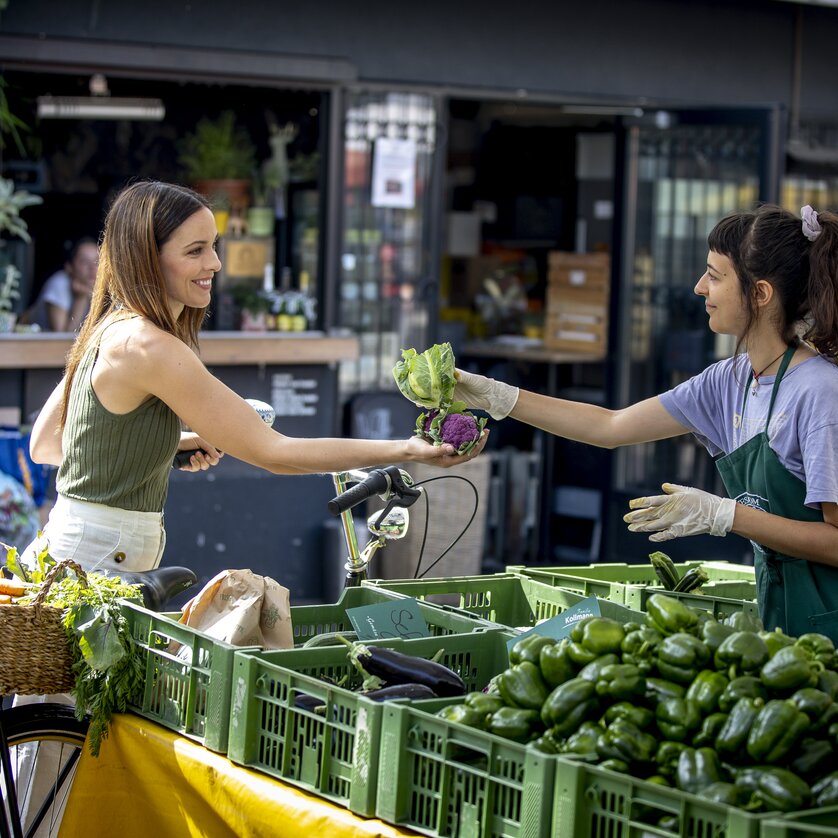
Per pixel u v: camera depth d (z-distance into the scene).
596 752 2.09
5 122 6.80
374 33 7.16
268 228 7.39
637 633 2.24
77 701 2.66
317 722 2.35
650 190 8.33
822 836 1.76
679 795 1.88
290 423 7.02
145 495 3.02
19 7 6.24
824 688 2.10
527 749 2.05
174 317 2.96
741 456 2.82
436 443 2.90
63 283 7.12
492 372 9.08
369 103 7.21
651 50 8.00
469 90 7.48
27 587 2.79
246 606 2.72
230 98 7.69
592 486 8.67
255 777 2.39
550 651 2.27
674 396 3.07
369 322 7.37
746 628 2.33
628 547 8.38
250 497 6.88
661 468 8.38
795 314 2.74
